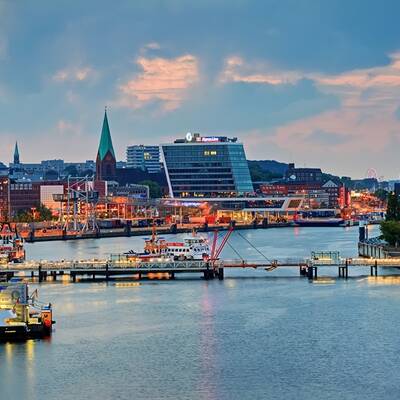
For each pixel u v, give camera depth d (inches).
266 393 6929.1
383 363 7637.8
